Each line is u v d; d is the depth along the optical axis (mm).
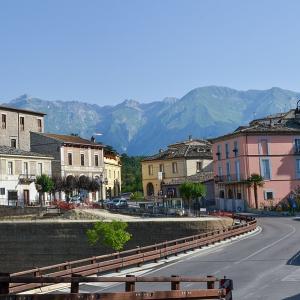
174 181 96625
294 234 42656
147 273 26594
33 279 10625
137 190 124750
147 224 45344
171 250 32594
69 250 45469
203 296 15188
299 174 75812
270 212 69188
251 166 74688
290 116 87750
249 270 26016
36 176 72750
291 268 26156
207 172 96562
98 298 11094
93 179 80750
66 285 23750
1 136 78375
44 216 55562
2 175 68125
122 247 40781
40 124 86312
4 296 9359
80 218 53469
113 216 55594
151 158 109938
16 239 46594
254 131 75062
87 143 86125
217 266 27844
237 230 43188
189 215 61375
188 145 107000
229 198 79562
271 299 18969
